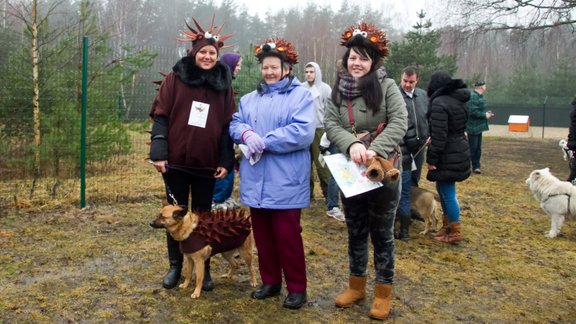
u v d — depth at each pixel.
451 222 5.38
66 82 7.77
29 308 3.49
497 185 9.06
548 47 21.09
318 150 6.38
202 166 3.72
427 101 5.68
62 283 3.93
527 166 12.02
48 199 6.47
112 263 4.39
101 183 7.53
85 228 5.40
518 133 24.52
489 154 14.61
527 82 36.91
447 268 4.65
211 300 3.71
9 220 5.59
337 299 3.70
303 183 3.54
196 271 3.68
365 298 3.85
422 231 5.80
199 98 3.65
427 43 20.52
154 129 3.71
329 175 6.04
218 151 3.78
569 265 4.84
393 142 3.27
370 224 3.50
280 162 3.47
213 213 3.77
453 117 5.12
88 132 7.87
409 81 5.43
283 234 3.54
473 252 5.15
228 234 3.71
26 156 7.13
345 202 3.57
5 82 7.31
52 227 5.40
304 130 3.41
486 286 4.26
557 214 5.73
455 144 5.19
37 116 7.36
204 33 3.66
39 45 7.66
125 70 8.23
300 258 3.61
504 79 42.25
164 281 3.88
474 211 6.95
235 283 4.05
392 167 3.16
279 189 3.46
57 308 3.50
